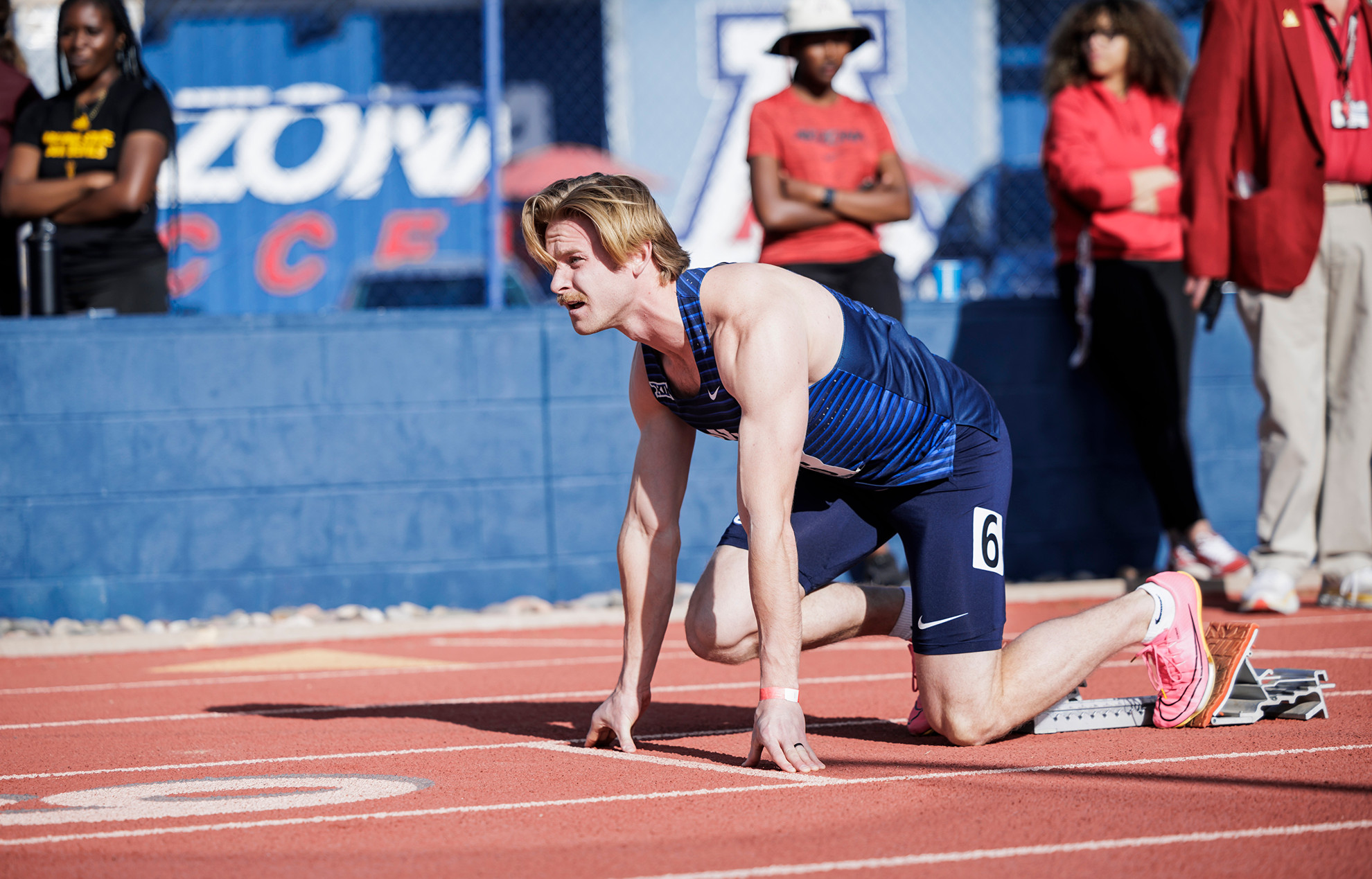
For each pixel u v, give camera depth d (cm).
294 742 1046
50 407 1944
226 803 805
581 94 4219
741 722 1102
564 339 2062
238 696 1344
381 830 727
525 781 859
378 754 980
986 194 3216
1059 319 2134
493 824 736
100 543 1956
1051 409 2136
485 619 1938
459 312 2038
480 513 2045
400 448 2027
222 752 1002
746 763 880
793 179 1900
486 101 2131
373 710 1222
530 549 2058
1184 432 1983
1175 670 988
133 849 693
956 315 2112
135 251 2017
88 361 1952
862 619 1012
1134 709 1017
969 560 929
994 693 927
